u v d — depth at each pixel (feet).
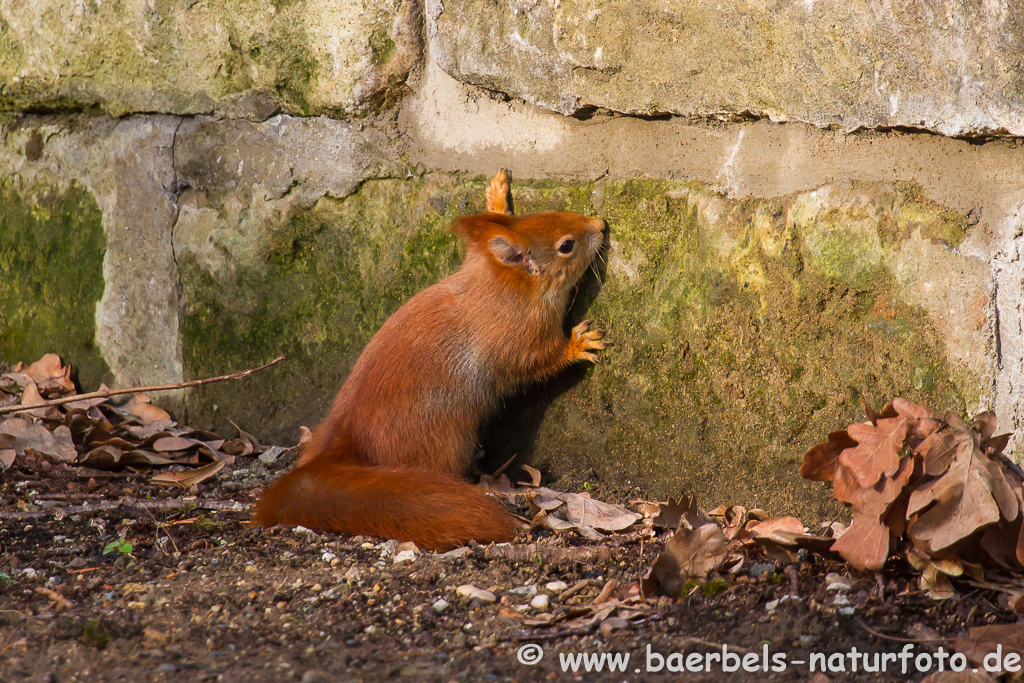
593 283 21.94
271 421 25.80
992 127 17.04
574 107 20.81
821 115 18.28
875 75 17.71
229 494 22.88
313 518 20.08
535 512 21.09
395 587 17.30
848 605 15.70
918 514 16.25
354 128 23.57
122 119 25.54
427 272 23.71
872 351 18.95
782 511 19.97
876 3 17.38
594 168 21.34
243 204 24.73
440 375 22.56
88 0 24.88
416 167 23.34
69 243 26.76
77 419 24.90
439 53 22.21
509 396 23.66
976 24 16.84
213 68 24.20
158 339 26.32
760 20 18.39
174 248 25.63
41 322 27.48
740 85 18.88
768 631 15.05
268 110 24.04
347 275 24.48
